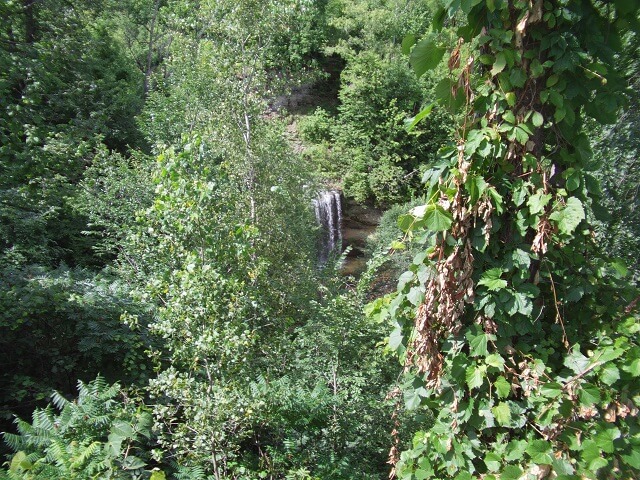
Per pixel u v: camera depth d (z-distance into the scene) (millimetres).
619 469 1591
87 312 5031
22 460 2797
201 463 3777
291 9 7484
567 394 1590
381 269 11562
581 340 1798
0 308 4480
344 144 17141
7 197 7555
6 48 9477
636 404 1592
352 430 4219
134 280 6188
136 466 2928
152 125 10531
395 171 16266
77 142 9789
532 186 1674
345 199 16203
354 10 19719
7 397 4496
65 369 4879
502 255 1766
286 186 8203
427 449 1915
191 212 3307
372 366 4641
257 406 3469
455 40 1757
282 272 7312
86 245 8656
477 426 1757
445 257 1771
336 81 20703
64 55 10258
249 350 3592
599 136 4352
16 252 6496
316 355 4816
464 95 1782
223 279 3277
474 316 1799
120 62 15875
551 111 1715
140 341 5273
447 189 1741
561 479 1524
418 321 1826
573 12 1567
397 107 16562
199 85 8453
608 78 1663
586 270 1844
